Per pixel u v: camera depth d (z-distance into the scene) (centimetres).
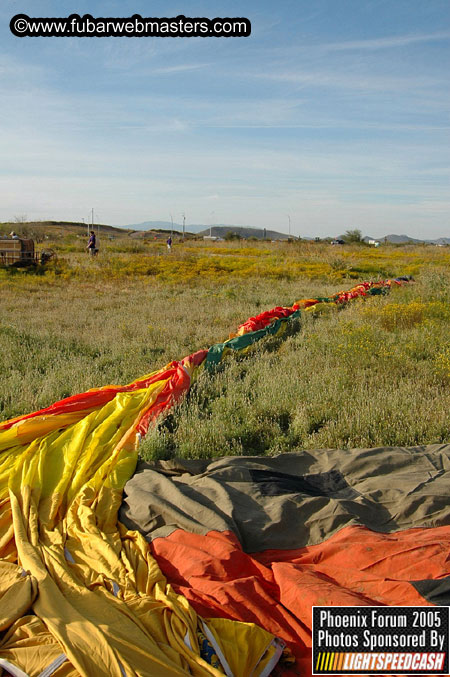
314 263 2900
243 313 1362
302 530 393
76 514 408
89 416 566
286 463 505
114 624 277
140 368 834
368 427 589
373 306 1255
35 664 251
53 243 4138
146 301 1598
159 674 246
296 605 302
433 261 3281
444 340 923
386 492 436
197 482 449
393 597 307
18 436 532
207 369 807
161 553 357
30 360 866
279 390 696
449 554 336
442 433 579
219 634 279
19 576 320
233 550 349
